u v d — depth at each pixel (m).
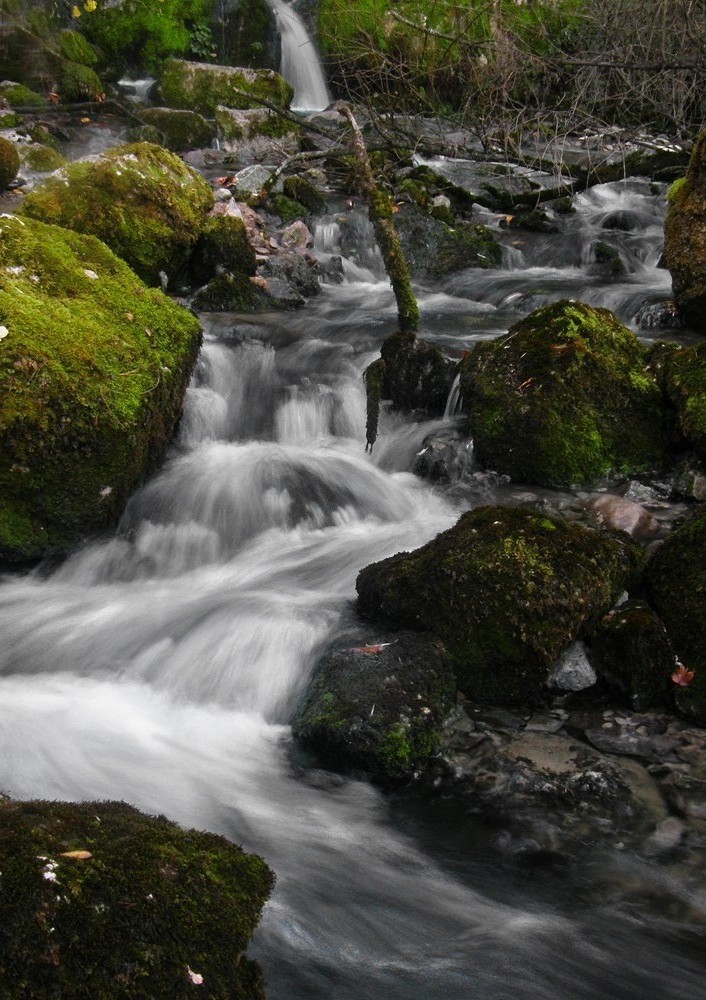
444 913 2.84
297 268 8.41
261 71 14.45
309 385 6.39
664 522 4.88
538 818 3.24
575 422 5.40
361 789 3.40
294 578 4.70
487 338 7.07
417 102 13.99
